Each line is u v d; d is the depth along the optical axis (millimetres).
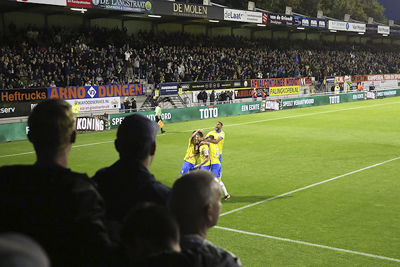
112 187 2588
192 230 2094
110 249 2000
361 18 85125
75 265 1998
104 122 26141
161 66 37344
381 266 6734
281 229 8688
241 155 17578
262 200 11000
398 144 20047
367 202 10625
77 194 2037
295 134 23484
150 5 34469
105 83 33000
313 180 13156
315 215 9617
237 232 8547
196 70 39406
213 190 2139
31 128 2250
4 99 26078
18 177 2086
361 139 21609
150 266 1672
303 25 50344
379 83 57562
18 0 26875
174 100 35875
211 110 32656
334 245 7711
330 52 58188
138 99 34125
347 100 45531
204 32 47125
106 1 31500
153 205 1773
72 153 18438
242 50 46844
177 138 22609
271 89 43281
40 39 31984
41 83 28719
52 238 1975
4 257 928
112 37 36438
